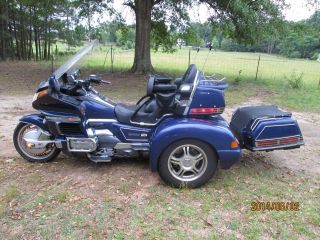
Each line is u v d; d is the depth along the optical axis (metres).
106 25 17.92
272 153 5.79
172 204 4.04
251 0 14.71
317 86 14.30
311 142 6.52
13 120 7.62
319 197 4.30
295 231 3.57
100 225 3.61
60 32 27.89
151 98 4.84
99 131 4.76
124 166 5.02
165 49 21.62
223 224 3.67
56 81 4.65
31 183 4.50
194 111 4.46
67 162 5.16
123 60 25.53
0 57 26.62
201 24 17.17
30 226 3.59
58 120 4.72
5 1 25.61
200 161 4.38
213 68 20.81
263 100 10.88
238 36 16.47
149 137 4.74
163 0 17.25
